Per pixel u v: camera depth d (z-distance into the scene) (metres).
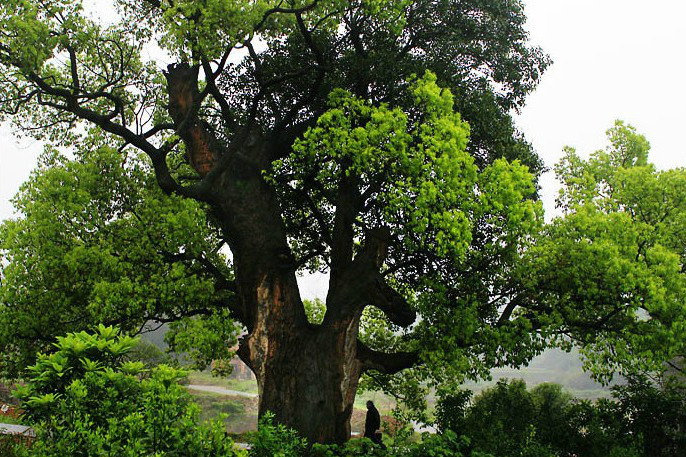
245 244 14.22
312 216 19.14
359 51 16.31
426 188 12.87
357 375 14.09
